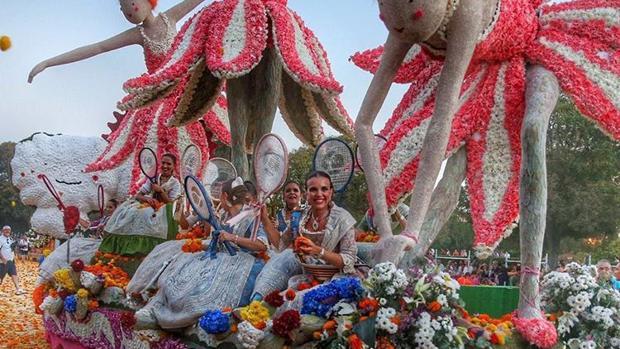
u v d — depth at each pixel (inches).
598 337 170.9
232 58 243.6
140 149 321.1
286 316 148.4
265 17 251.4
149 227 277.3
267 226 192.5
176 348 182.9
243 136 270.4
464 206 671.1
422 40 153.7
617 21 192.5
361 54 235.8
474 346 149.5
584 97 182.9
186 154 278.8
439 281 147.1
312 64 253.8
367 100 167.6
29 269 811.4
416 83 210.4
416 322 142.6
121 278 264.8
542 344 157.8
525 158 169.9
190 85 268.1
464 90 193.9
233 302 181.8
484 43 177.9
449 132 158.1
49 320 316.2
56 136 509.4
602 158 692.1
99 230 337.4
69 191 495.2
